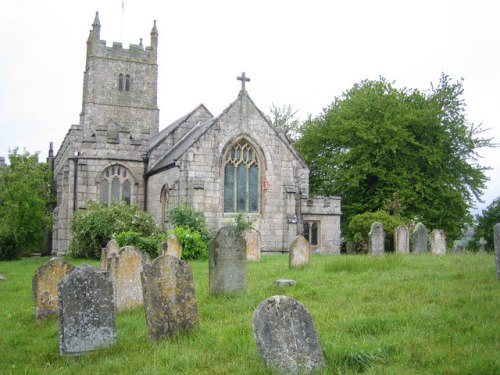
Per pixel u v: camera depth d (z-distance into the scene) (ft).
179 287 34.17
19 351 32.94
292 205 107.24
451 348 27.17
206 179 101.50
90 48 176.04
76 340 31.42
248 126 105.50
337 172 142.51
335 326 32.58
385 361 26.23
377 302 39.55
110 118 165.58
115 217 95.71
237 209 104.42
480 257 65.41
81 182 111.86
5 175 115.03
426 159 136.77
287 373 25.31
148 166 117.91
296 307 26.76
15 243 114.73
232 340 30.91
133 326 37.04
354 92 153.07
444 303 37.19
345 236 143.02
